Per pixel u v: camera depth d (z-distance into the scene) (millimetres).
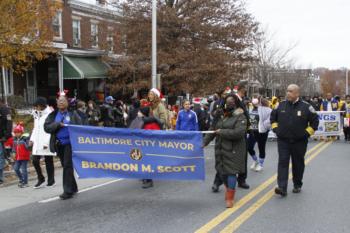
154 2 20266
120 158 8281
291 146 8617
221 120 7895
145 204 8031
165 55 26875
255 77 46906
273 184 9758
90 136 8266
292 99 8555
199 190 9211
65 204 8164
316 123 8547
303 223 6711
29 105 23625
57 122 8422
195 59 27172
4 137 10266
